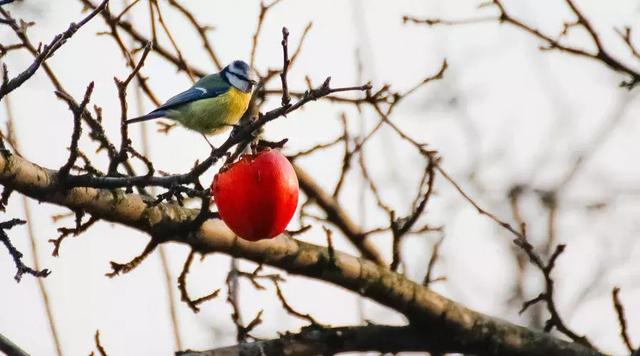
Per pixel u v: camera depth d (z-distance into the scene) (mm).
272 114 7336
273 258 9320
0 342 9422
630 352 9812
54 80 10117
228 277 9820
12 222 8070
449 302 10016
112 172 8195
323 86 7098
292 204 8125
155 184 8016
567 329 10234
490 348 10039
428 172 10227
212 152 7664
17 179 7934
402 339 9984
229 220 8102
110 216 8516
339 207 11234
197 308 9461
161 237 8867
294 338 9703
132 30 11133
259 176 7992
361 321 11938
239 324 9734
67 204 8273
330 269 9570
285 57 6984
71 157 7945
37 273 8172
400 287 9766
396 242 10164
